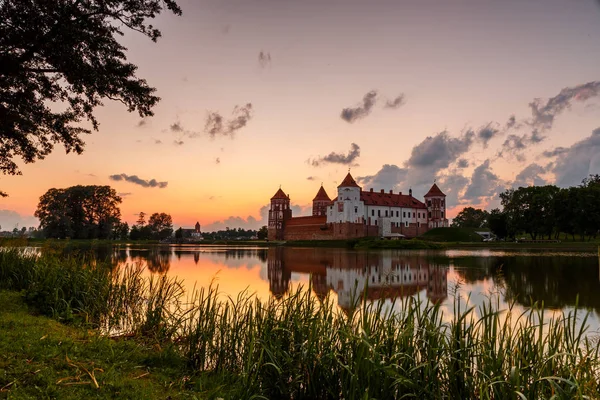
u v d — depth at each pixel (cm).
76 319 985
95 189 9288
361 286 2162
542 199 7781
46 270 1311
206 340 787
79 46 1295
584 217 6956
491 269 3019
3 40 1184
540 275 2545
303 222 11481
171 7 1398
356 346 630
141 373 666
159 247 7831
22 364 602
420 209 11619
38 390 527
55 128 1523
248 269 3141
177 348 805
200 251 6225
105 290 1143
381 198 11100
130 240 12381
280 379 652
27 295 1101
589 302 1585
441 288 2030
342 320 692
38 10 1203
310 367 654
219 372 719
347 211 10106
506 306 1453
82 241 8481
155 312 967
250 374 637
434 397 559
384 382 564
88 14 1274
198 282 2231
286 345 711
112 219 9531
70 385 557
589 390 479
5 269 1423
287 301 800
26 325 830
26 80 1372
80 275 1194
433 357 600
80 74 1297
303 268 3250
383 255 4984
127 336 905
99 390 556
